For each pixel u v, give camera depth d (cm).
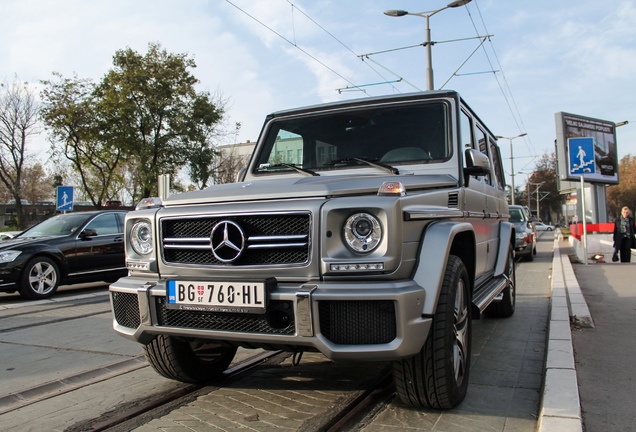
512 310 686
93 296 977
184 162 3145
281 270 310
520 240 1531
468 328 375
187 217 341
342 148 457
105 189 3241
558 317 602
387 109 464
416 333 296
